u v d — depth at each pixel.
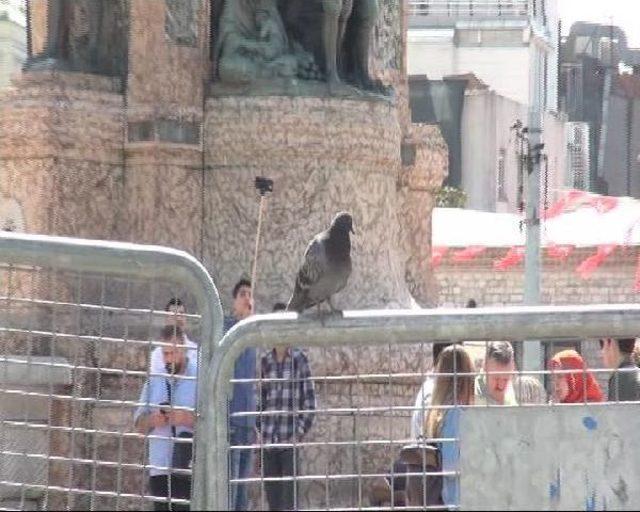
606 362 11.67
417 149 19.50
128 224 16.94
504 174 69.62
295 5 17.64
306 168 17.17
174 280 8.26
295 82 17.17
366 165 17.45
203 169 17.14
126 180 16.97
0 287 9.91
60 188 16.70
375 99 17.55
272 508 8.99
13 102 16.80
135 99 16.95
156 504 9.47
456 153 68.62
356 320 8.06
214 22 17.41
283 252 17.06
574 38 79.31
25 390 9.19
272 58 17.23
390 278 17.64
